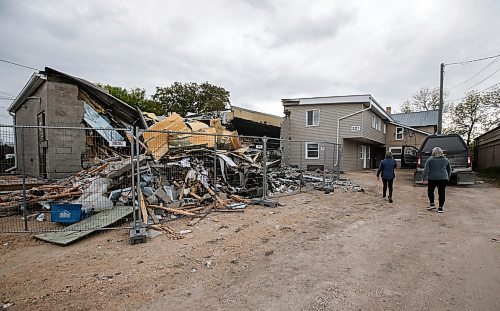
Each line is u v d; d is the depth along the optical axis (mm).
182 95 34719
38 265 3746
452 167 11625
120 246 4484
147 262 3846
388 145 28438
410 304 2736
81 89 10617
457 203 8102
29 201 6242
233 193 8430
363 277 3357
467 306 2691
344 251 4273
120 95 29234
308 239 4879
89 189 6312
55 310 2674
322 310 2639
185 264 3785
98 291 3043
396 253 4168
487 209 7223
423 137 26672
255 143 17594
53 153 9422
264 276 3408
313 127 21328
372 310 2635
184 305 2756
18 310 2672
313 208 7488
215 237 4953
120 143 10289
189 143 9922
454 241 4691
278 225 5758
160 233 5129
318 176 14109
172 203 6543
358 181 13922
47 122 9516
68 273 3494
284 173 12508
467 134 32469
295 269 3609
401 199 8953
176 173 7758
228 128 19391
